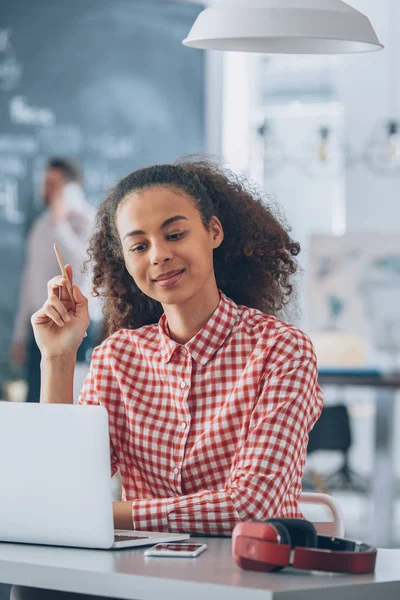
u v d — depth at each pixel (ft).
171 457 7.23
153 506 6.68
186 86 29.14
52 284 7.84
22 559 5.62
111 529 5.89
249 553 5.31
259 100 29.14
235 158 29.27
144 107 28.81
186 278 7.15
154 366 7.45
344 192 28.55
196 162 8.13
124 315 8.29
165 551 5.76
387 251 20.48
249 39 8.70
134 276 7.27
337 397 27.12
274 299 8.29
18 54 27.96
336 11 8.04
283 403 6.89
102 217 8.15
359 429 27.14
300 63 28.78
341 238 20.63
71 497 5.96
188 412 7.22
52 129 28.09
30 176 27.81
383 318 20.42
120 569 5.32
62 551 5.92
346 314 20.57
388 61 28.35
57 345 7.75
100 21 28.40
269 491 6.61
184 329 7.36
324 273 20.67
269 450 6.72
